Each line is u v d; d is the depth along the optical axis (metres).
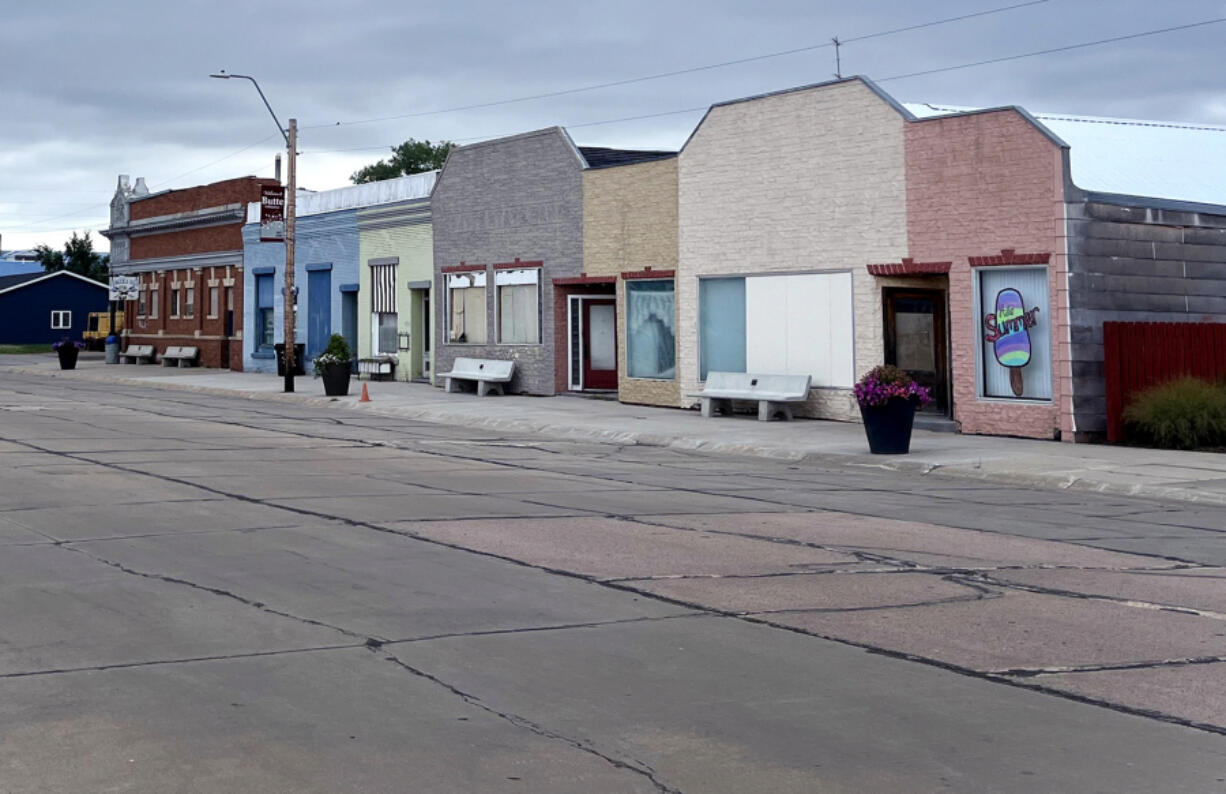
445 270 38.31
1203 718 6.80
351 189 44.62
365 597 9.52
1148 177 25.88
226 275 53.12
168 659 7.77
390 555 11.21
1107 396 22.38
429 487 16.16
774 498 15.98
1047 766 6.03
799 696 7.12
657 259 30.81
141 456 19.03
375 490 15.69
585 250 33.06
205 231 54.66
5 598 9.38
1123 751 6.26
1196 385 21.61
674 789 5.68
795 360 27.44
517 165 35.31
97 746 6.18
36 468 17.17
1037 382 23.33
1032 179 22.95
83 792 5.58
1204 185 26.30
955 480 18.92
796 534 12.84
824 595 9.81
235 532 12.28
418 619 8.84
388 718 6.66
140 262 60.28
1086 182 24.45
